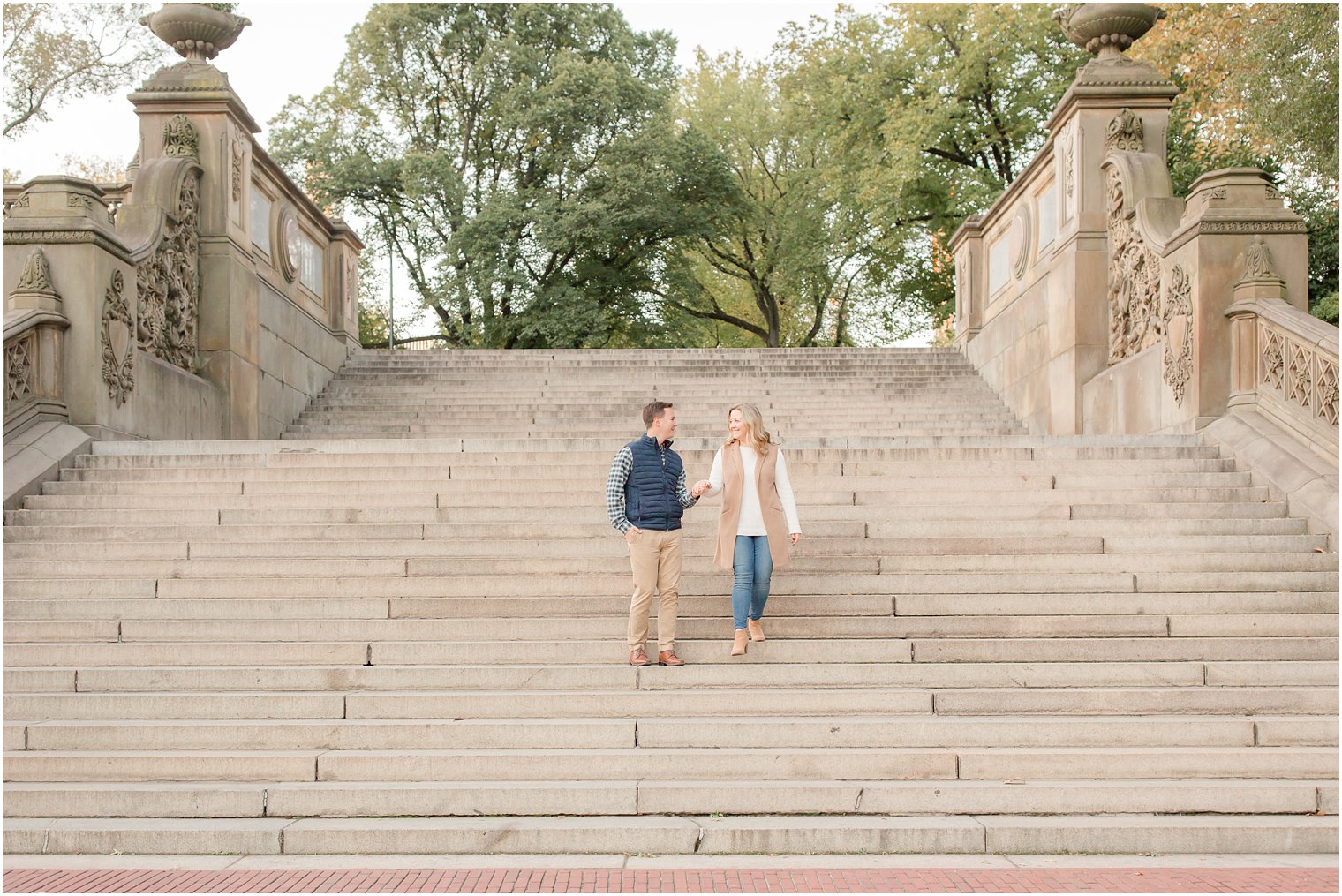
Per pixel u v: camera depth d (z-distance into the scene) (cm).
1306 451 898
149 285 1216
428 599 754
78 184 1080
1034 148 2847
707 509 862
